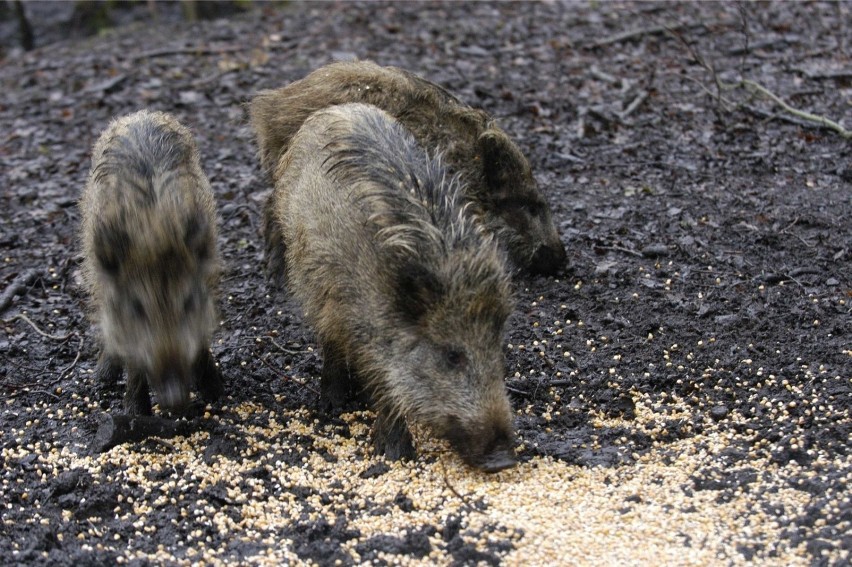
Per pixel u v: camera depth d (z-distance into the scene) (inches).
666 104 770.2
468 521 335.3
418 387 362.3
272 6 1131.3
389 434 380.2
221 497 356.2
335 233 383.2
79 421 415.8
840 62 839.7
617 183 650.2
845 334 457.4
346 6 1032.8
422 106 545.0
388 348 368.5
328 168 396.5
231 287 533.6
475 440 350.9
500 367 360.5
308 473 372.8
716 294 502.3
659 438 391.5
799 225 576.1
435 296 354.3
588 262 550.3
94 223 367.9
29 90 871.1
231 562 322.7
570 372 441.4
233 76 848.9
